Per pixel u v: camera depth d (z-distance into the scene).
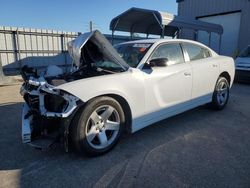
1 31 10.36
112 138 3.15
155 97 3.52
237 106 5.45
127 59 3.66
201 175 2.59
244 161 2.88
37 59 11.60
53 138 2.91
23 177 2.60
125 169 2.73
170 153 3.11
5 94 7.05
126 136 3.66
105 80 2.96
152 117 3.55
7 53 10.67
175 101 3.88
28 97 3.26
